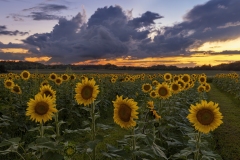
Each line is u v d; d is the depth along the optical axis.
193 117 4.38
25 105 9.32
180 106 11.33
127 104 4.31
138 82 24.92
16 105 8.85
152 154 4.26
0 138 6.89
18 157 6.55
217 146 7.92
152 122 5.61
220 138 8.70
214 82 45.59
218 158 4.46
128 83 21.56
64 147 3.95
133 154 4.57
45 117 4.29
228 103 18.02
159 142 6.55
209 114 4.28
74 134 8.80
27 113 4.28
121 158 4.34
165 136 6.13
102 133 9.13
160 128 6.26
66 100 11.39
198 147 4.54
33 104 4.29
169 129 7.00
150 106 5.82
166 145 6.49
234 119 11.96
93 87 4.56
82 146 4.32
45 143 3.71
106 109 13.18
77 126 9.94
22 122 8.36
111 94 18.05
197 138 4.76
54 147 3.68
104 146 7.60
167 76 13.09
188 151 4.58
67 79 13.41
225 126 10.45
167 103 8.82
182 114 8.42
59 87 14.34
